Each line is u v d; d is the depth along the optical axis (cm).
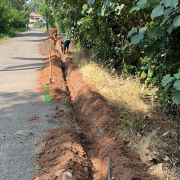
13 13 4772
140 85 697
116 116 546
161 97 589
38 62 1311
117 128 498
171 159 405
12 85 855
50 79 866
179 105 501
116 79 776
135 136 470
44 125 538
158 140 447
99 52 973
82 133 541
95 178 391
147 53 374
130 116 543
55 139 469
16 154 423
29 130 513
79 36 1290
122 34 850
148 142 432
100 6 567
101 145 460
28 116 586
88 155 464
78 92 759
